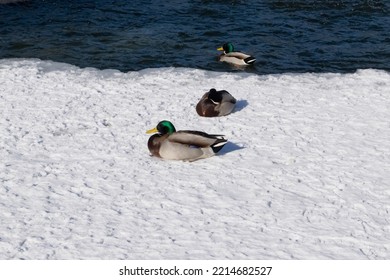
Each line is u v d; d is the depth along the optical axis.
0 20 27.77
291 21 27.55
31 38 25.30
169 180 13.40
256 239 11.33
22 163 14.16
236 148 14.95
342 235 11.48
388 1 29.92
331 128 16.05
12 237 11.37
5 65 21.12
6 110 17.19
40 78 19.78
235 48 24.42
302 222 11.88
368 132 15.84
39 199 12.65
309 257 10.80
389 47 24.38
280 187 13.14
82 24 27.20
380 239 11.40
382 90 18.67
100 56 23.17
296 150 14.84
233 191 12.97
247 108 17.41
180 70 20.77
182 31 26.34
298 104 17.64
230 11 28.95
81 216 12.05
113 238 11.36
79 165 14.08
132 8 29.47
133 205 12.44
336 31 26.34
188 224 11.79
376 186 13.23
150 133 15.33
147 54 23.45
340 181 13.41
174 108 17.39
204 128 16.09
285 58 23.33
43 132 15.83
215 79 19.80
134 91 18.67
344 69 22.17
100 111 17.14
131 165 14.10
